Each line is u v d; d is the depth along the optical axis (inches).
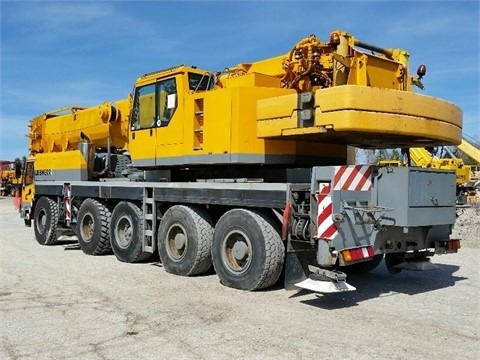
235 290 280.5
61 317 224.8
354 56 276.5
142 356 177.5
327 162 307.1
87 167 453.4
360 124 237.8
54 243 486.6
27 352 181.5
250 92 287.3
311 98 251.9
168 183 341.1
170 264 330.6
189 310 237.3
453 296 275.4
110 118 442.0
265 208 282.7
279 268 272.5
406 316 233.0
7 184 1777.8
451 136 273.7
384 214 255.9
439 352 184.2
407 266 311.3
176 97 328.5
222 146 291.4
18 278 311.7
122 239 387.5
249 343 191.3
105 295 267.3
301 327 212.2
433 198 262.8
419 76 303.3
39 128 547.2
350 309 244.2
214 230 304.0
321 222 247.4
